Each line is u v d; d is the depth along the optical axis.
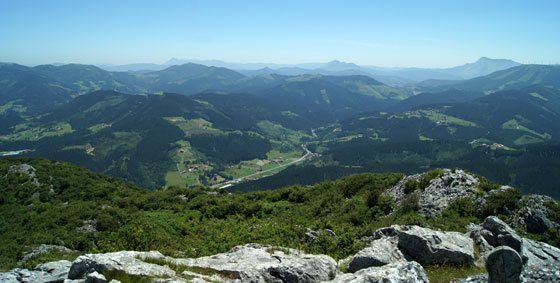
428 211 39.62
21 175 84.31
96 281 16.72
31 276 20.39
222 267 20.44
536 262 21.86
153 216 60.94
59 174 90.06
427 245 23.22
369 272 17.42
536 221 32.66
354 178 60.22
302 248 31.86
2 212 71.19
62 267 21.77
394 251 23.50
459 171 45.00
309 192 64.06
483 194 38.50
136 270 18.28
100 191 84.00
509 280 16.33
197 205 69.06
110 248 32.62
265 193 73.56
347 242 32.06
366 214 44.00
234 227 45.84
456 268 22.16
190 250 31.19
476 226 32.00
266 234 37.81
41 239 49.50
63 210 64.75
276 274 20.20
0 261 39.84
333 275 21.12
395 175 55.34
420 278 17.23
